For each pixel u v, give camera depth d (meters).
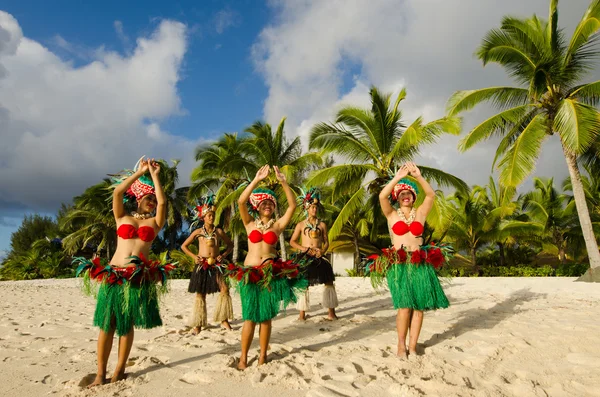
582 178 21.67
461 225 23.11
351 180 15.49
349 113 15.34
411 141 13.44
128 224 3.19
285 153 19.11
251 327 3.28
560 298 7.79
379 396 2.59
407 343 4.03
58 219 41.62
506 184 12.19
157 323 3.19
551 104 12.96
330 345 4.04
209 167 24.53
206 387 2.80
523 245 27.39
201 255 5.23
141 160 3.36
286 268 3.43
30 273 29.58
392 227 3.88
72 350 4.09
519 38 12.30
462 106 13.73
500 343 3.96
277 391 2.71
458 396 2.54
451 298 7.86
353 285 11.98
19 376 3.17
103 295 3.00
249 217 3.68
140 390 2.76
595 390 2.66
